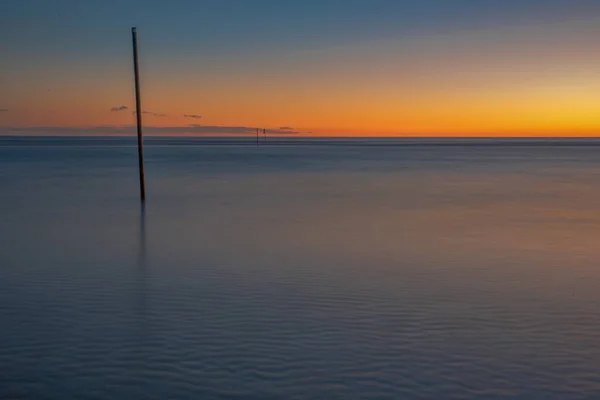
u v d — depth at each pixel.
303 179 35.88
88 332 8.05
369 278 11.06
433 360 7.20
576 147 137.25
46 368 6.93
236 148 121.62
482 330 8.23
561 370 6.95
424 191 28.30
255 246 14.13
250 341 7.75
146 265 12.06
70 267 11.84
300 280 10.88
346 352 7.42
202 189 28.83
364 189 29.28
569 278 11.15
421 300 9.62
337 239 15.09
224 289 10.23
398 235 15.71
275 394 6.34
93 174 39.16
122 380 6.64
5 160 59.91
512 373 6.86
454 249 13.84
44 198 24.30
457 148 127.31
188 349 7.48
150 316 8.72
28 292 9.97
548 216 19.53
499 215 19.70
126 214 19.62
